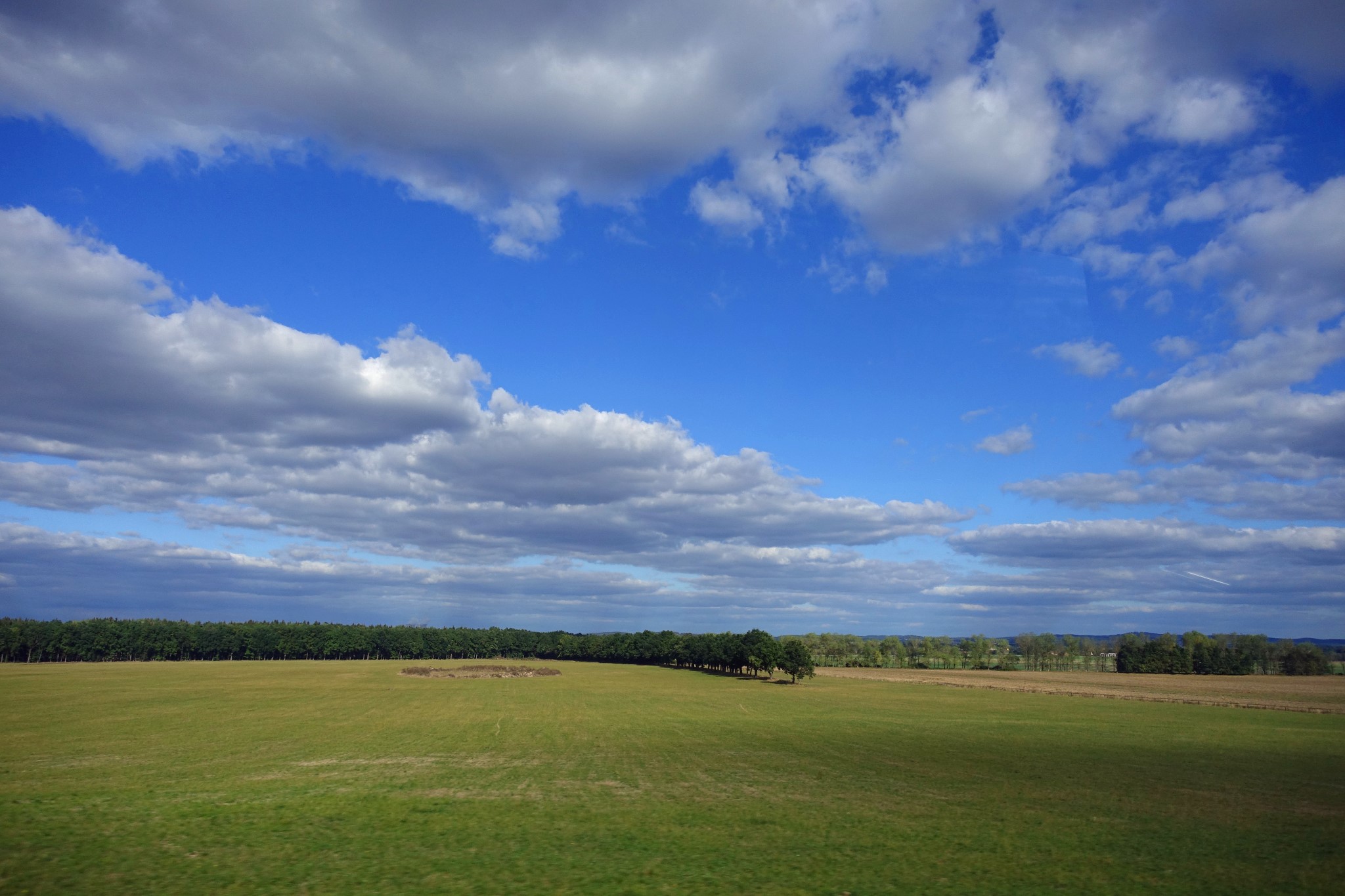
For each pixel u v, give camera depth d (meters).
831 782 47.50
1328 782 48.34
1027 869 28.08
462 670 193.00
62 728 71.19
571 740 67.50
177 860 27.45
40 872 25.50
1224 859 29.62
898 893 25.16
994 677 192.75
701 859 29.14
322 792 41.28
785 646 165.25
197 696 109.62
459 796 41.00
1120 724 85.44
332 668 196.38
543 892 24.75
